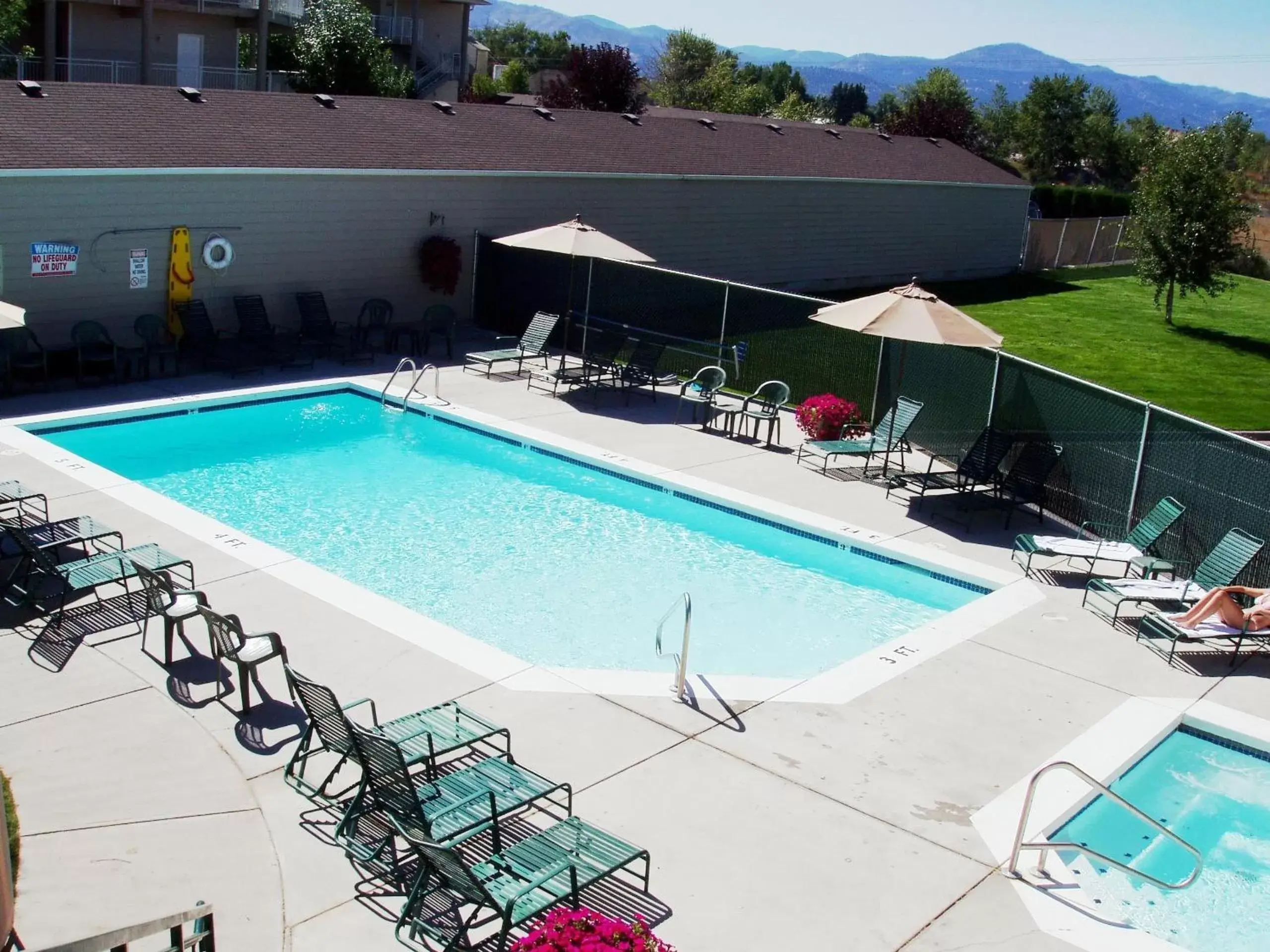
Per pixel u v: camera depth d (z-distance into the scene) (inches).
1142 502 534.3
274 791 307.7
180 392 681.6
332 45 1550.2
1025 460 580.4
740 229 1154.7
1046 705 389.7
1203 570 467.5
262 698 356.2
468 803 285.1
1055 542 506.0
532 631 445.7
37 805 293.0
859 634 464.8
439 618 450.9
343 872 277.7
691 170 1077.8
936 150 1518.2
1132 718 383.9
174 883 267.9
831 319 585.6
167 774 311.7
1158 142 1285.7
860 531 547.2
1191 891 308.3
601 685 380.5
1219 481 493.4
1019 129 2910.9
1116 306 1352.1
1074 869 311.9
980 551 533.3
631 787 321.7
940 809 323.9
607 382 786.8
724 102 2751.0
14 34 1350.9
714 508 581.6
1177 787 359.6
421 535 536.1
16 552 447.5
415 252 872.9
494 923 263.4
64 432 617.6
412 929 255.0
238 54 1622.8
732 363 783.1
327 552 507.2
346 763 323.9
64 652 376.2
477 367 802.8
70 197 678.5
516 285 890.7
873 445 627.5
